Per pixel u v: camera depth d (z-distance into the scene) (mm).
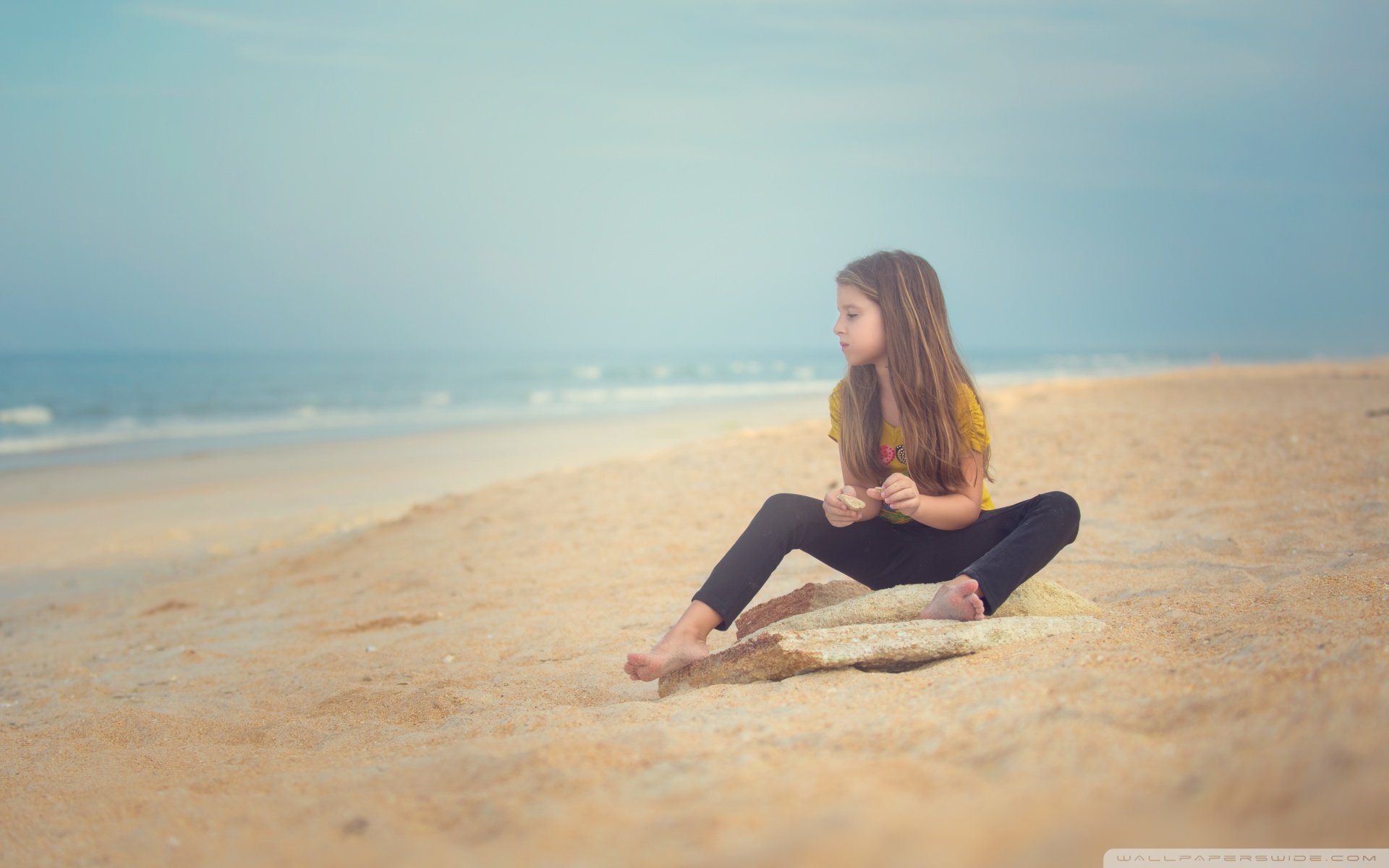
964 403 2844
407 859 1276
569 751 1747
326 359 101438
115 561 8820
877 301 2867
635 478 8938
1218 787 1134
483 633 4297
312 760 2375
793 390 44156
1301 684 1593
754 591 2826
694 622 2748
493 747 1905
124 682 4090
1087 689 1834
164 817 1746
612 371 68500
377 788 1748
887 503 2707
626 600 4824
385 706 3111
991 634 2551
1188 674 1829
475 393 41812
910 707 1928
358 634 4719
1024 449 8664
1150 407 12445
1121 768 1292
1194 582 3865
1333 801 1013
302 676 3836
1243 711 1495
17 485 14508
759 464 9156
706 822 1228
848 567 3035
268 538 9438
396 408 32906
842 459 3053
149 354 129500
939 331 2861
